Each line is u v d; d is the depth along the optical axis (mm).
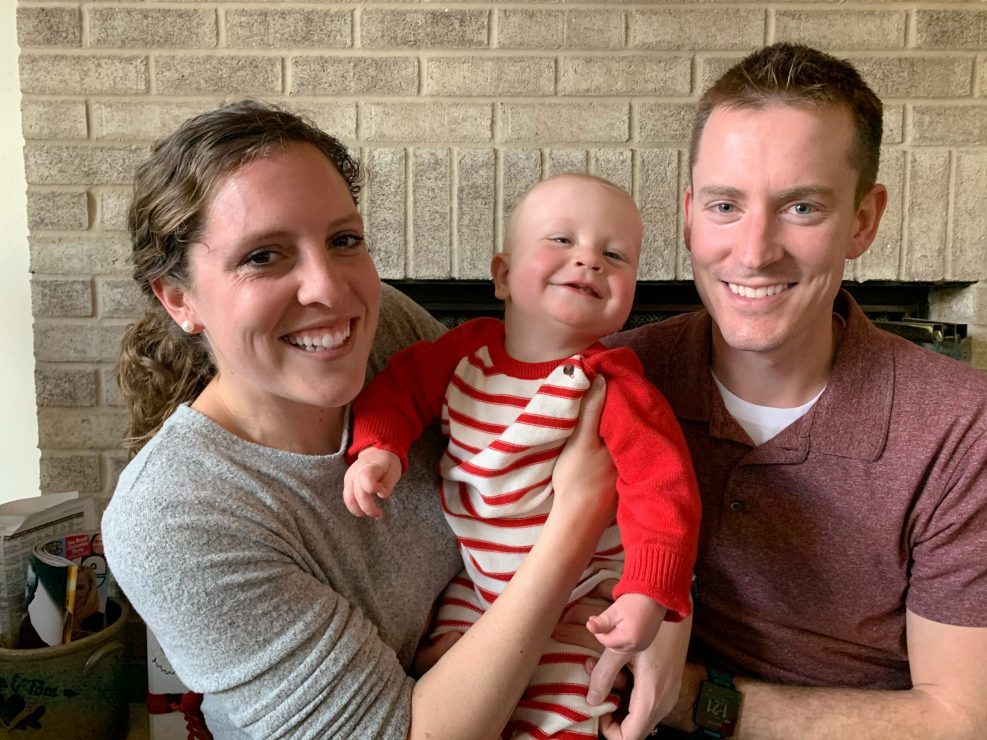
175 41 1851
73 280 1901
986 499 1000
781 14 1860
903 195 1906
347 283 853
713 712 1040
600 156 1892
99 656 1576
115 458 1949
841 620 1073
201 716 1075
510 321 1000
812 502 1058
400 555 973
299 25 1853
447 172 1894
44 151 1869
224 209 803
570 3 1858
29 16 1831
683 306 2027
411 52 1870
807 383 1074
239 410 915
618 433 905
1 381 2039
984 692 999
